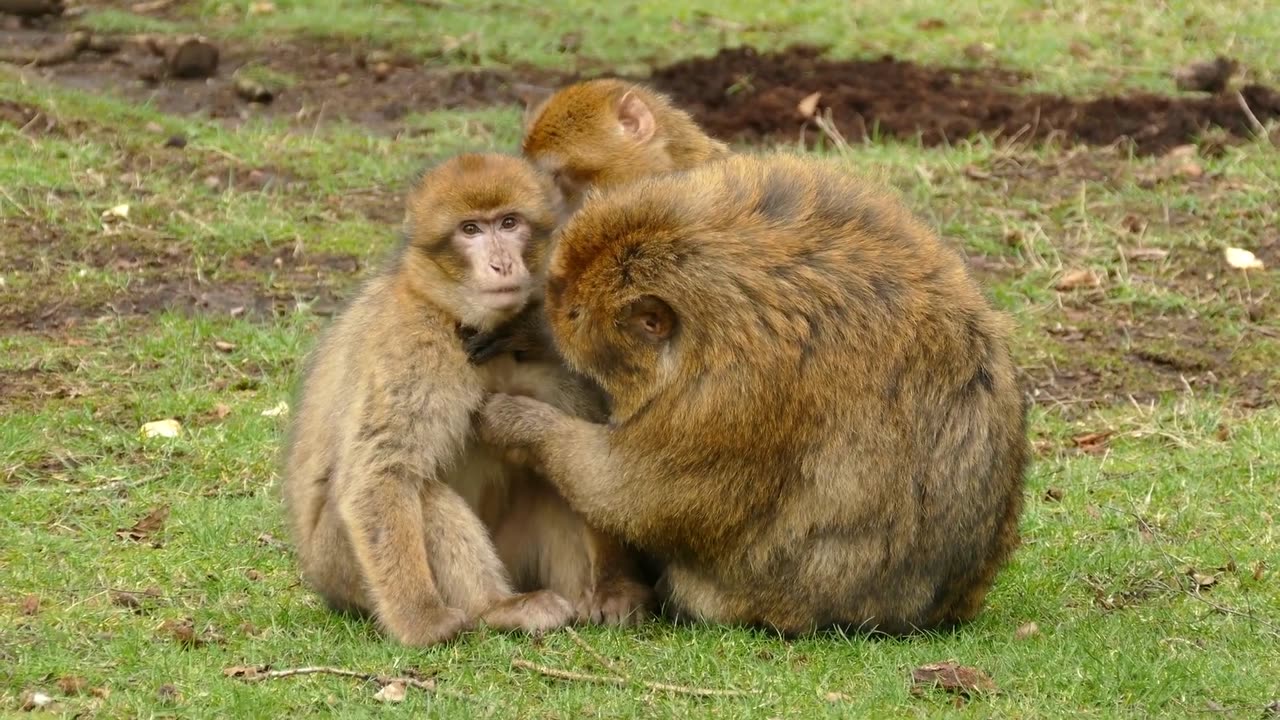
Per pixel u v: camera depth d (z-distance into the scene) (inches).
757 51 1103.6
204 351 645.3
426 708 356.5
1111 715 360.5
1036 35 1128.2
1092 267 750.5
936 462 402.9
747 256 386.9
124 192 794.8
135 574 448.5
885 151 888.3
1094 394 647.1
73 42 1079.6
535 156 586.2
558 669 381.4
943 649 402.6
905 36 1138.0
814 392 390.3
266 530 488.4
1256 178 841.5
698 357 386.3
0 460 538.0
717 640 405.4
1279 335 696.4
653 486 398.3
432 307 402.3
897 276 400.2
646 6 1246.3
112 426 573.9
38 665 375.6
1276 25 1139.9
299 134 928.9
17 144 834.2
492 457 423.5
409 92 1030.4
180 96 1008.9
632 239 388.2
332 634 408.8
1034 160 879.7
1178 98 970.1
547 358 421.4
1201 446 577.3
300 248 748.6
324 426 412.2
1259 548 481.4
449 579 405.4
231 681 368.8
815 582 403.5
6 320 666.2
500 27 1184.8
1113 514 515.8
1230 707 366.6
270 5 1234.0
